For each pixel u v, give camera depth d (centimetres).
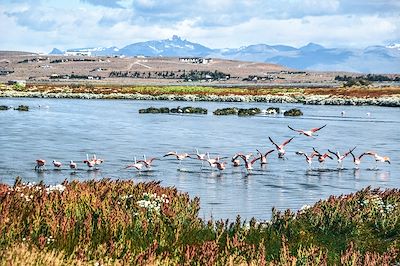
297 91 16300
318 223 1886
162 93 15188
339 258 1502
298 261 1302
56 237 1293
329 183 3497
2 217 1308
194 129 6906
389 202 2289
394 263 1465
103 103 12162
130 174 3691
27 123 7256
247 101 13412
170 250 1353
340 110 10750
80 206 1595
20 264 1028
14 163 4006
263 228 1808
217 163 3903
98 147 5044
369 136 6438
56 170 3769
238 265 1219
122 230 1407
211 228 1712
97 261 1126
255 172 3884
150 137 5978
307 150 5156
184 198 2053
